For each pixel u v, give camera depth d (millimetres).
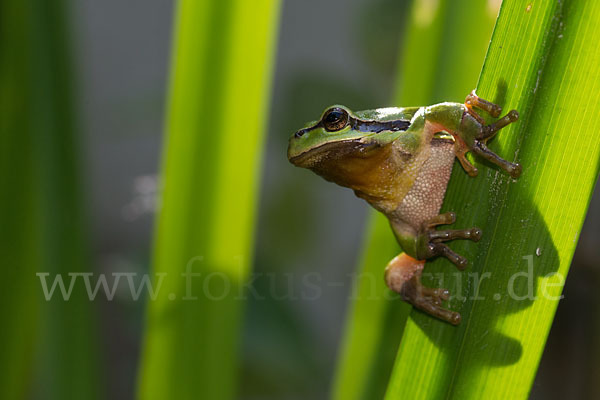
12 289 462
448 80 435
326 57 855
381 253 452
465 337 401
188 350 444
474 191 401
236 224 441
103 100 852
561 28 391
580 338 536
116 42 878
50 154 445
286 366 513
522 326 398
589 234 537
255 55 434
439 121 403
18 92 456
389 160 424
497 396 400
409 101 439
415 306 405
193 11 431
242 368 525
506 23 395
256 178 440
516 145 396
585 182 392
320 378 517
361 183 427
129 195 873
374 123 424
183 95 435
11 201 460
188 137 437
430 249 402
